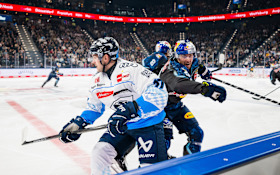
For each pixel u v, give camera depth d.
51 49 25.30
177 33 34.38
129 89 1.68
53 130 4.33
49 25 28.94
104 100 1.79
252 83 14.43
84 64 23.64
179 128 2.64
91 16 29.83
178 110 2.54
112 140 1.79
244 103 7.27
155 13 35.25
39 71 20.81
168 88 2.28
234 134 3.99
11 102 7.46
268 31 28.50
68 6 29.84
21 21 27.58
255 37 28.73
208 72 3.03
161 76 2.14
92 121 1.90
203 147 3.36
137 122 1.73
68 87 12.15
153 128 1.73
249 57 25.55
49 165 2.76
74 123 1.84
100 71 1.72
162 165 0.91
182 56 2.06
